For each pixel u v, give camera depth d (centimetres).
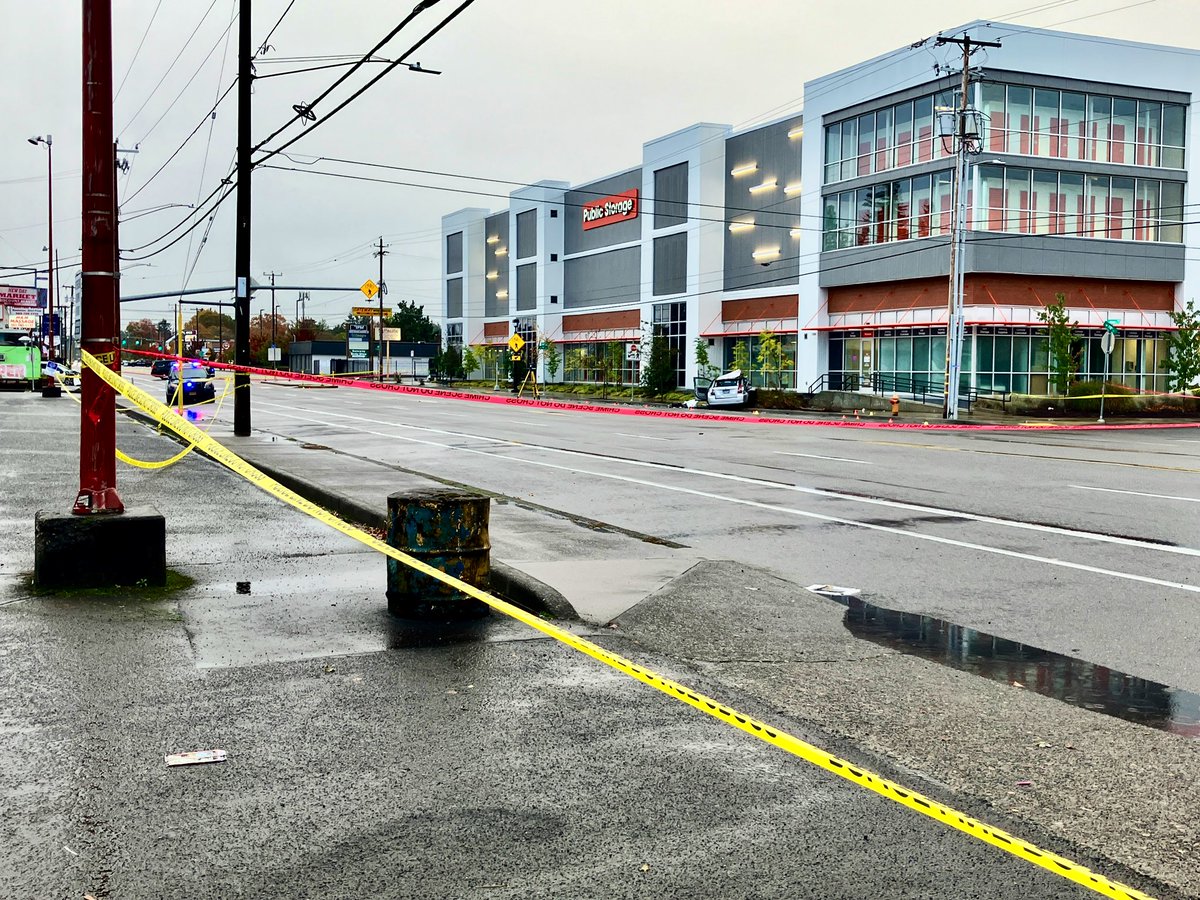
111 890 348
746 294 5869
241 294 2392
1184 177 4675
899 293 4681
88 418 777
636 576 871
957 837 400
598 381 7462
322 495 1288
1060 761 488
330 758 465
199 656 612
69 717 508
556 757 472
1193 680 627
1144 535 1143
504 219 9006
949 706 570
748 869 370
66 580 758
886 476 1712
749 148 5894
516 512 1280
